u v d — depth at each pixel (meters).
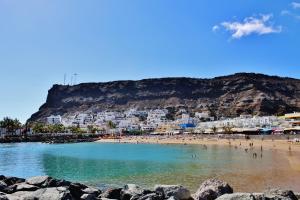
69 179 50.62
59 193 21.91
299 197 27.53
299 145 120.56
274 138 158.75
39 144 186.50
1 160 89.00
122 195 25.44
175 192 26.02
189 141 177.88
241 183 43.53
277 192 24.75
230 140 163.50
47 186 26.95
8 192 25.14
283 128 179.75
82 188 27.06
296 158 77.00
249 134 194.50
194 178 48.84
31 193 22.33
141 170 60.50
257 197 21.48
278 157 80.81
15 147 156.38
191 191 37.22
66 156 100.12
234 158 82.00
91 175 55.03
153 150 122.38
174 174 53.84
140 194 25.14
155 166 66.94
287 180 45.62
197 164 69.06
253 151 103.31
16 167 72.00
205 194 25.38
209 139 182.25
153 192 25.95
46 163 79.88
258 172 54.56
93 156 98.00
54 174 58.12
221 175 51.53
